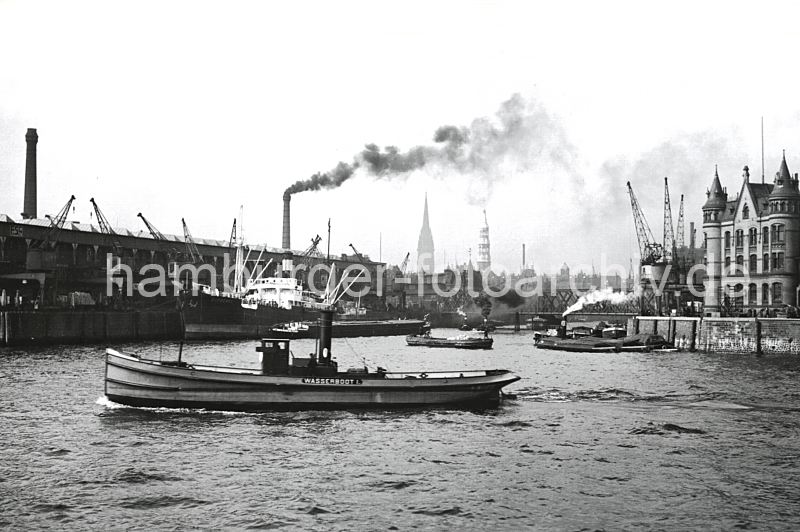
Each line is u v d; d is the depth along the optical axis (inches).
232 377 2199.8
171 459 1713.8
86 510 1382.9
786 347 4633.4
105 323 5280.5
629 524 1342.3
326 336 2321.6
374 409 2290.8
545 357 4790.8
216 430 1991.9
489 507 1421.0
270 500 1445.6
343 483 1555.1
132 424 2052.2
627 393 2810.0
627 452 1828.2
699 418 2266.2
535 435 2007.9
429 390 2330.2
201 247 7805.1
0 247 5703.7
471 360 4525.1
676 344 5374.0
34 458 1710.1
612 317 7819.9
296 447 1831.9
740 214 5708.7
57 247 6338.6
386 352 5255.9
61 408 2266.2
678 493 1509.6
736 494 1503.4
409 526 1323.8
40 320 4862.2
